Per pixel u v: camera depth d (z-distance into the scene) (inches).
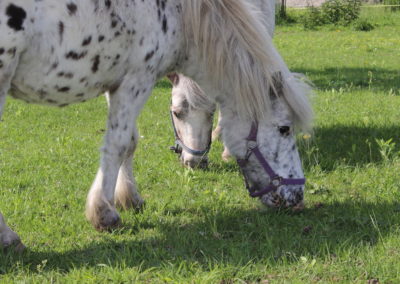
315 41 1112.2
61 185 314.3
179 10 239.6
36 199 288.5
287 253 221.0
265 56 240.4
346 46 1028.5
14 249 216.8
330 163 345.1
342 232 243.6
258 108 242.5
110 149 237.8
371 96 555.2
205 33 240.4
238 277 203.5
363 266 208.1
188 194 301.3
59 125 463.5
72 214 269.6
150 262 215.2
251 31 240.7
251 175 255.1
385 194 286.2
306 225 251.6
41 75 207.2
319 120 453.4
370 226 248.1
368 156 357.4
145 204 280.2
